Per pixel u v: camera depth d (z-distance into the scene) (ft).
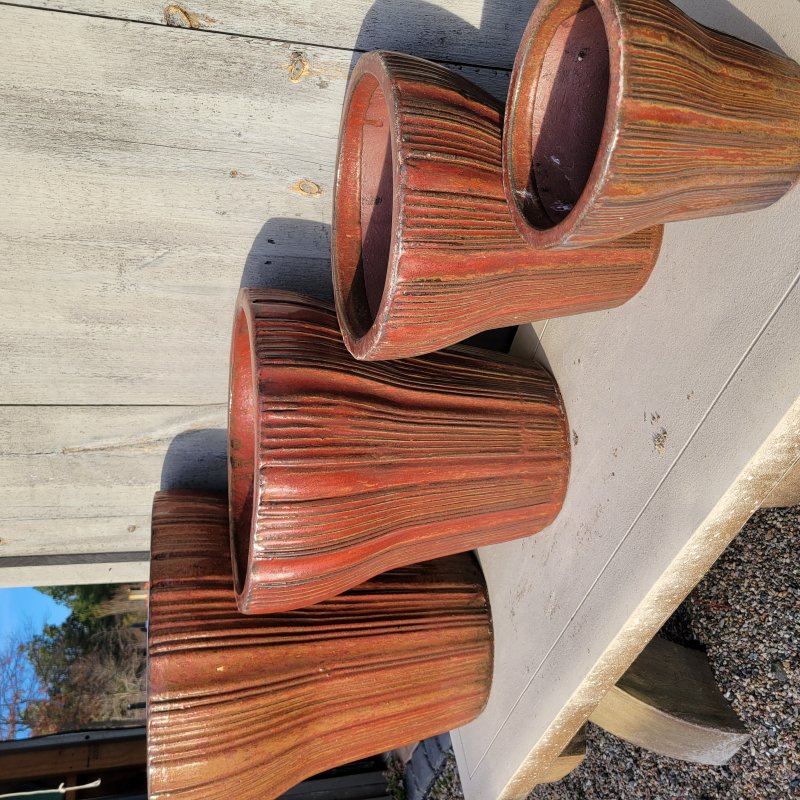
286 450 3.73
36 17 3.50
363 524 4.08
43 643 23.11
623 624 4.27
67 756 11.62
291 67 3.95
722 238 3.55
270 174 4.41
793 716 5.46
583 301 4.09
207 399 5.65
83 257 4.55
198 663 4.40
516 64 2.97
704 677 5.97
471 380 4.70
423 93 3.16
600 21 2.90
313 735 4.96
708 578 6.19
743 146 2.82
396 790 11.27
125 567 6.72
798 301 3.14
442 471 4.41
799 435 3.31
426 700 5.54
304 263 4.96
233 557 4.57
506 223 3.36
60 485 5.84
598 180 2.59
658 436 4.02
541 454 4.83
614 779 7.14
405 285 3.25
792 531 5.60
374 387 4.14
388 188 3.86
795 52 3.08
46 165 4.06
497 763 5.86
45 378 5.16
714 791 6.10
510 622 5.61
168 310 4.99
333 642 4.98
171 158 4.20
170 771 4.24
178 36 3.72
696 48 2.64
